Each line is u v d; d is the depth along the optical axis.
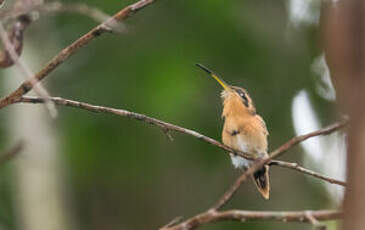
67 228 12.66
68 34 14.54
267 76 15.00
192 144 14.58
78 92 14.50
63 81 14.58
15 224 14.16
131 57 14.54
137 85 14.16
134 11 5.38
